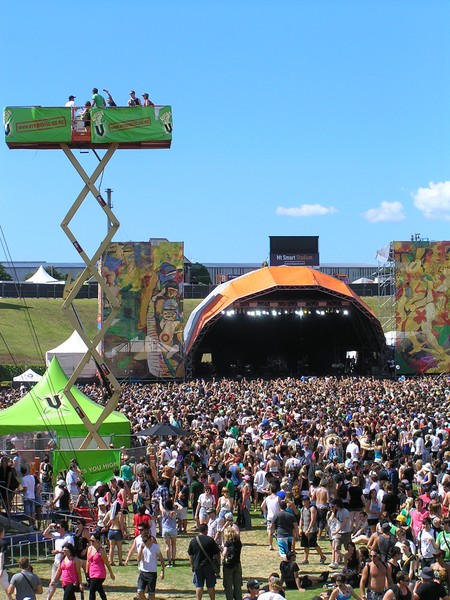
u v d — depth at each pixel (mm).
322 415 36500
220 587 18750
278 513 20016
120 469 26266
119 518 20797
